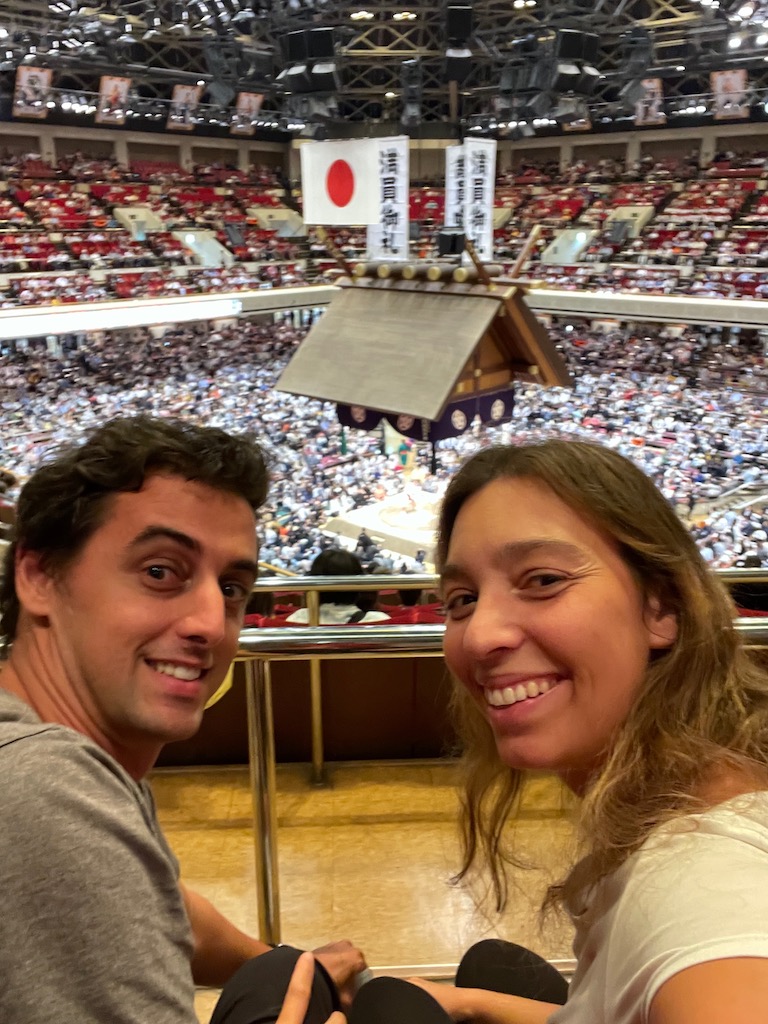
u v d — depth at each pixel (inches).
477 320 350.6
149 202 1084.5
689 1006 24.7
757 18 679.7
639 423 770.2
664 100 928.9
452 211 448.8
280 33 705.6
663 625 39.7
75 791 33.5
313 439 722.2
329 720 118.6
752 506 529.3
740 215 1010.7
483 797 53.4
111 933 31.9
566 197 1129.4
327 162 414.0
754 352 956.0
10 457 692.1
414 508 544.7
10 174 992.9
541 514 39.0
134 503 39.1
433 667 116.7
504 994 56.7
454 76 649.0
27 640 41.8
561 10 642.2
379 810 106.7
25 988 30.5
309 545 465.1
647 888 30.4
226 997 43.6
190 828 103.5
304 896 91.2
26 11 729.0
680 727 36.3
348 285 399.2
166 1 688.4
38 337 960.9
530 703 38.3
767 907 26.9
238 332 1147.9
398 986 48.1
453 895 90.6
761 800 33.0
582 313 987.3
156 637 39.4
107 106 883.4
